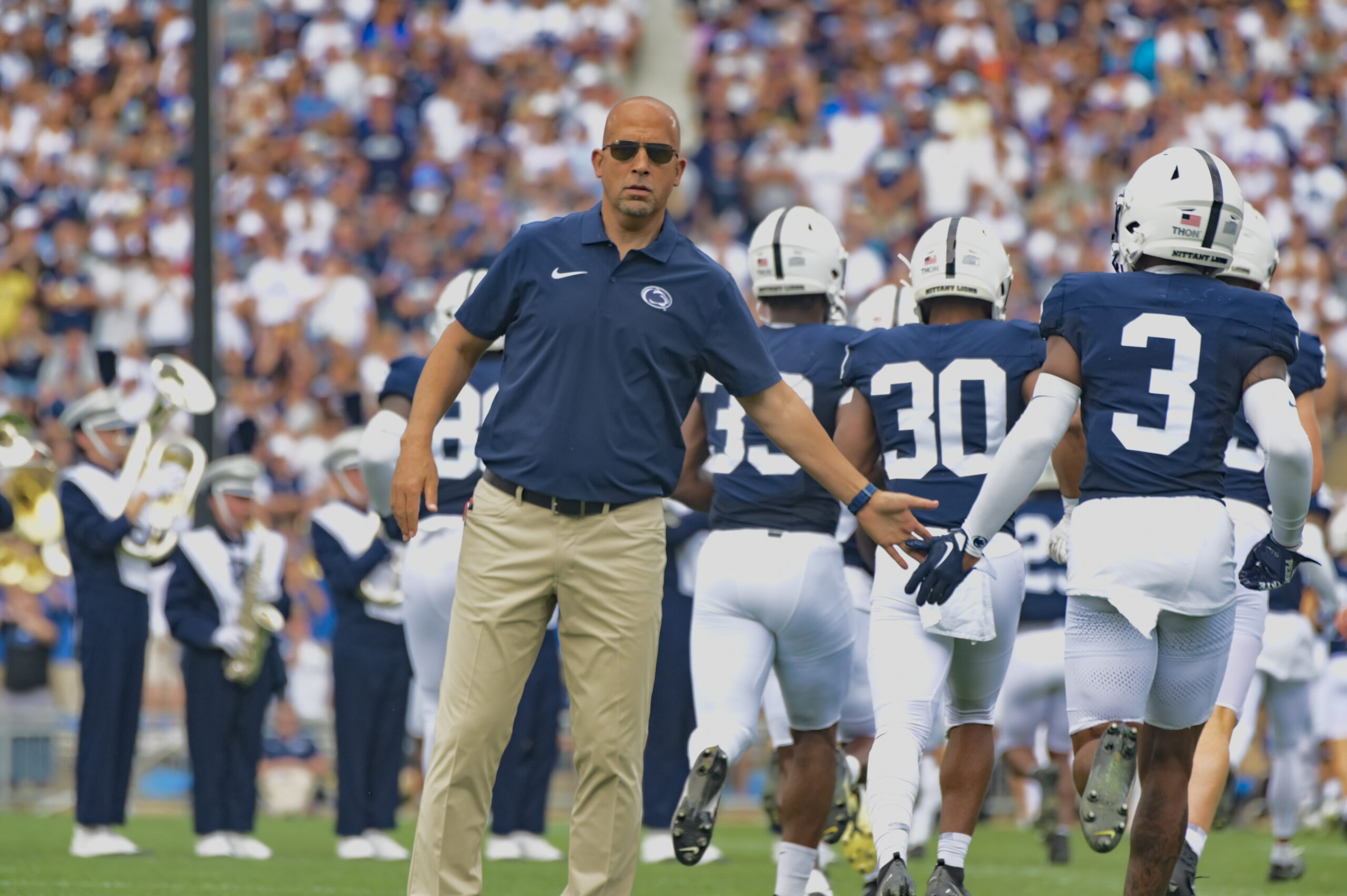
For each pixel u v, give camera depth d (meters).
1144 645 15.22
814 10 72.94
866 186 65.31
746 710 18.28
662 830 28.02
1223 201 15.59
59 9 68.69
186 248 59.69
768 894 23.05
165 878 23.64
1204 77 69.44
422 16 69.88
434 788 14.93
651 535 15.02
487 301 15.14
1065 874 26.58
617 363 14.73
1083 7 71.62
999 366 17.08
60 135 65.81
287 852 28.67
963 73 68.56
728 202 66.75
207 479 28.44
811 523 18.31
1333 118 69.75
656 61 73.38
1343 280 64.06
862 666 21.53
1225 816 25.50
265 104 66.12
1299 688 25.72
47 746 36.44
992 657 17.05
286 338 56.91
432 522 22.72
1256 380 15.29
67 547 27.20
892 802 16.25
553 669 28.28
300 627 42.66
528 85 68.31
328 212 61.69
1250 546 19.89
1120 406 15.32
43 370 56.31
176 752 38.59
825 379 18.84
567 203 65.00
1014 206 64.81
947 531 16.98
